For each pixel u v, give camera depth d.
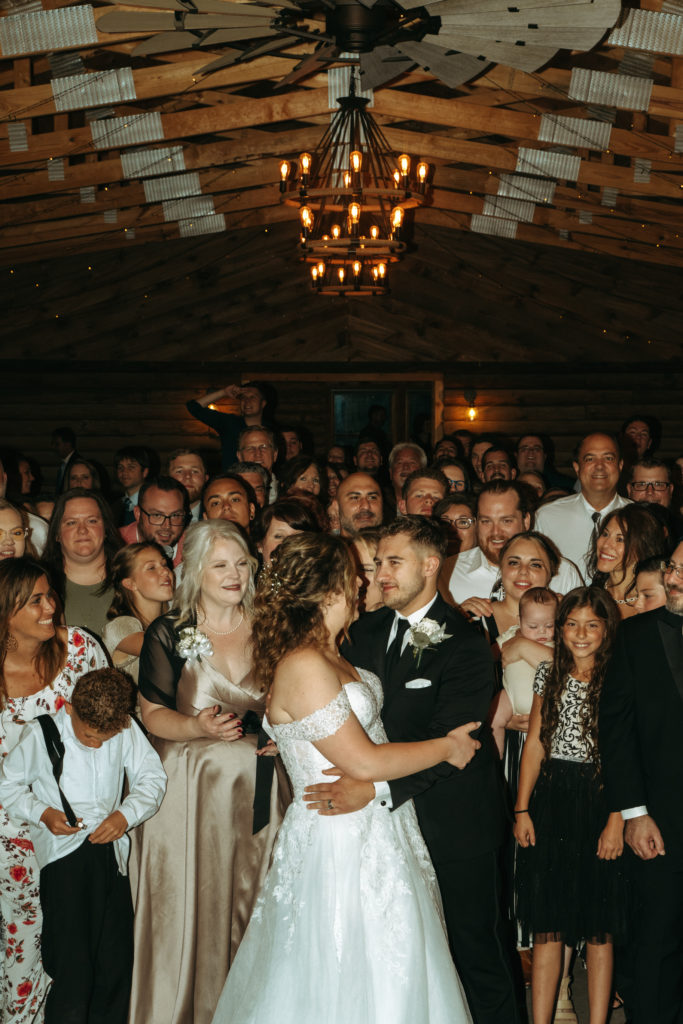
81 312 11.27
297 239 11.35
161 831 3.38
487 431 11.57
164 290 11.34
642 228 9.45
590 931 3.29
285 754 2.76
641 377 11.50
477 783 3.13
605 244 10.18
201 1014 3.35
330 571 2.68
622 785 3.21
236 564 3.37
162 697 3.39
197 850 3.37
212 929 3.37
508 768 3.87
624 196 8.81
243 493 4.61
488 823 3.13
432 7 4.35
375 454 8.30
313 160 8.28
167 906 3.36
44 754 3.23
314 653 2.64
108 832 3.15
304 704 2.60
